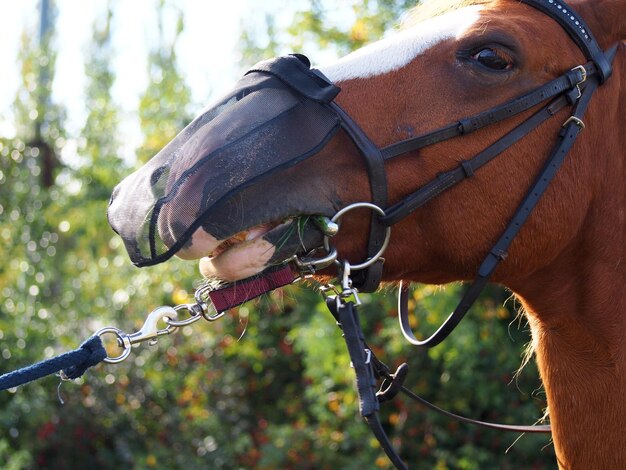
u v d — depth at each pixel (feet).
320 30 20.89
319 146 5.93
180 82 24.71
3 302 21.80
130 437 22.89
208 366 22.53
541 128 6.40
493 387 18.39
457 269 6.52
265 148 5.84
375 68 6.32
